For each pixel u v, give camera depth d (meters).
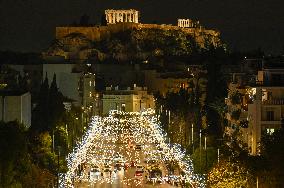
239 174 157.62
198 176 194.38
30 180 169.88
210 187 170.50
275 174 146.75
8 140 162.00
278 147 149.62
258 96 192.88
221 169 165.25
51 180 189.25
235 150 186.50
